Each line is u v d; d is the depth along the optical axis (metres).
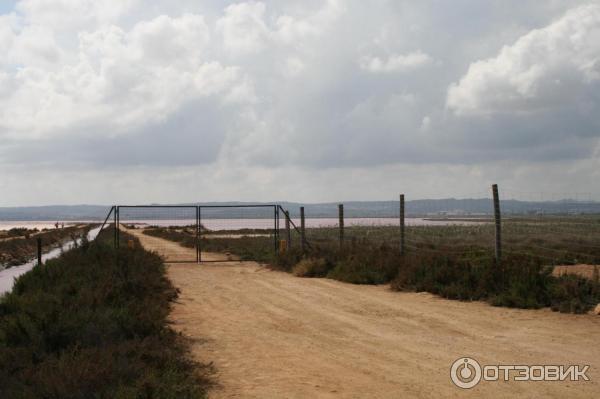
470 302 15.55
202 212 52.44
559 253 25.48
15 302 12.98
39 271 18.77
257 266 27.56
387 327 12.20
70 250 26.92
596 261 23.83
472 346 10.30
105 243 29.33
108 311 11.02
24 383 7.30
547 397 7.36
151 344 9.33
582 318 12.97
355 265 21.50
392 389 7.74
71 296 13.45
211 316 13.70
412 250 24.81
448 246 28.92
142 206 29.12
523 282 15.52
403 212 22.06
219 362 9.23
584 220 39.28
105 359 7.74
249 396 7.45
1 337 9.38
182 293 17.94
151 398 6.80
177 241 55.06
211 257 33.94
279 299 16.55
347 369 8.78
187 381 7.68
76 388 6.92
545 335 11.20
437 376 8.37
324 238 41.50
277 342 10.76
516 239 35.91
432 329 11.94
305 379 8.23
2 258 38.28
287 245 28.58
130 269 18.86
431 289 17.19
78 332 9.28
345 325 12.47
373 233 53.69
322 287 19.25
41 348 8.75
